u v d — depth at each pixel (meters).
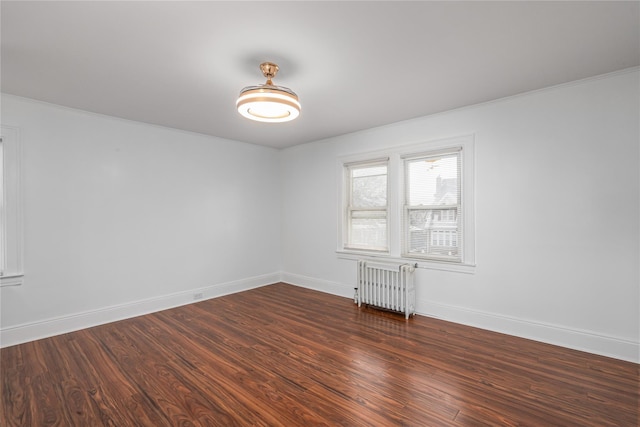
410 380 2.25
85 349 2.79
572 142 2.71
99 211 3.46
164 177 4.01
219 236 4.61
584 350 2.67
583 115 2.66
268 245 5.32
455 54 2.20
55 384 2.22
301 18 1.77
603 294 2.60
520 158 2.98
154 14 1.72
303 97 3.01
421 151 3.65
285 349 2.78
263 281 5.21
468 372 2.36
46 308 3.10
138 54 2.17
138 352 2.72
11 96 2.90
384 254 4.03
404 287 3.58
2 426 1.80
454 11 1.71
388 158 3.97
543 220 2.87
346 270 4.50
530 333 2.94
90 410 1.94
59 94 2.89
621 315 2.53
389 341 2.93
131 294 3.70
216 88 2.76
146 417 1.87
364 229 4.36
